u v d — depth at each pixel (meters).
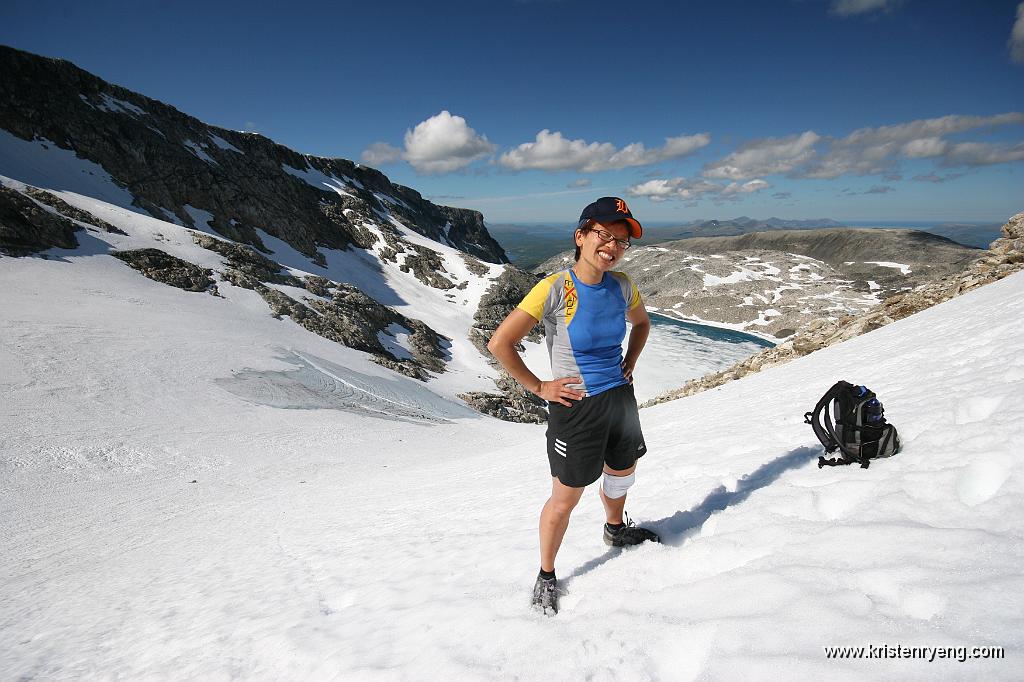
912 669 1.41
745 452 5.08
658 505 4.09
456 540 5.23
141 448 25.19
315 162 183.88
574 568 3.21
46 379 29.02
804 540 2.39
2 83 88.38
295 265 112.81
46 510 17.52
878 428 3.35
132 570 8.48
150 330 40.91
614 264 2.57
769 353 19.95
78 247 56.47
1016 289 10.49
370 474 22.06
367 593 4.17
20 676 4.23
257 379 38.22
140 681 3.52
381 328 83.75
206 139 125.06
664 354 132.12
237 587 5.69
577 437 2.56
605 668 2.00
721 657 1.75
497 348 2.52
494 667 2.28
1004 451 2.58
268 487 20.39
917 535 2.08
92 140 96.06
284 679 2.95
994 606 1.54
